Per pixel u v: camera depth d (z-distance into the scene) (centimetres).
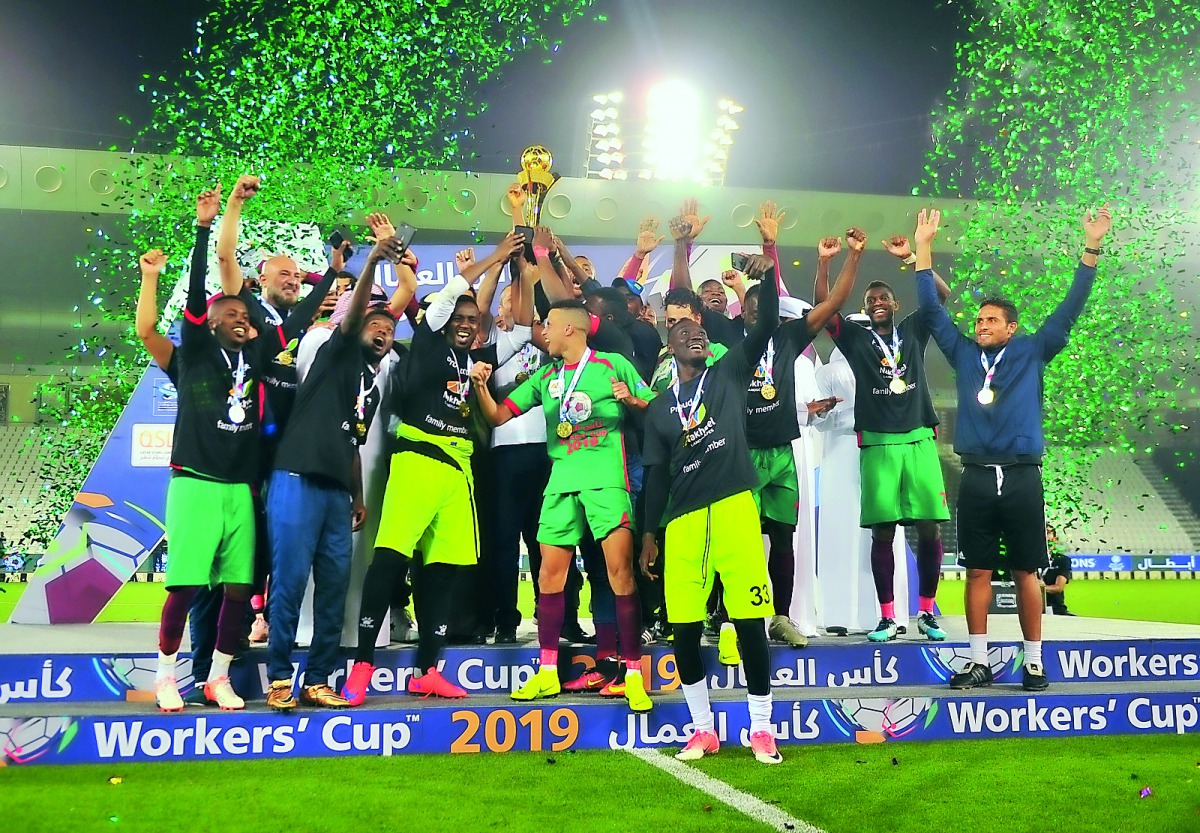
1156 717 474
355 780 361
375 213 450
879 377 561
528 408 477
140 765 381
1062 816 324
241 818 310
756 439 525
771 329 427
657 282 826
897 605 614
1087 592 1681
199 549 406
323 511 428
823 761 403
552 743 422
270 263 500
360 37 689
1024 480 486
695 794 347
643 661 478
